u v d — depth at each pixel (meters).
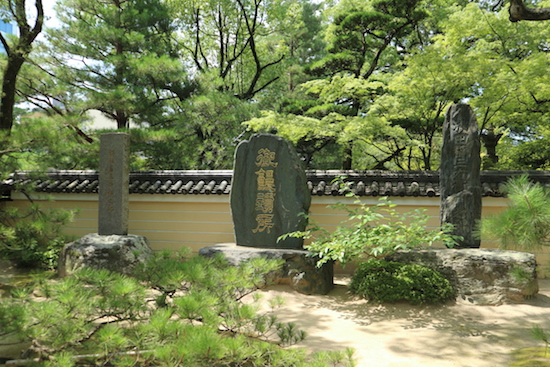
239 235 8.95
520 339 5.55
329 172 10.12
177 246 10.84
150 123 15.59
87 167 13.81
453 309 6.87
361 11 15.48
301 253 7.95
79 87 14.50
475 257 7.38
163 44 16.91
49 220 8.35
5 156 9.13
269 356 4.00
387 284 7.14
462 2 18.02
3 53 12.34
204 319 3.84
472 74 11.41
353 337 5.66
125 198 9.82
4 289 7.88
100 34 14.05
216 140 16.84
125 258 8.84
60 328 3.50
